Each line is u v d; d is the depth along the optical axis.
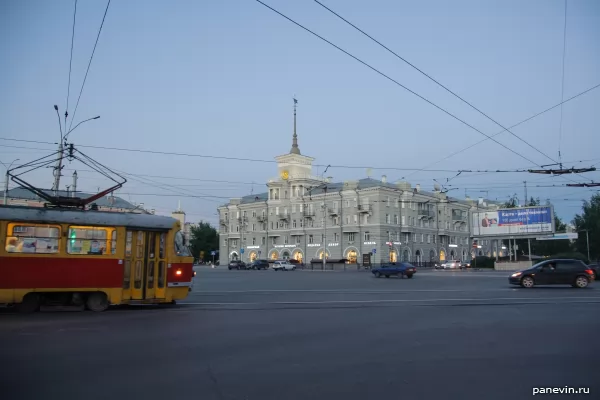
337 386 6.23
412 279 37.03
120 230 15.09
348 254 75.06
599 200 71.88
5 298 13.73
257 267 69.94
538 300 17.72
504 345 8.85
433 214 81.81
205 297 19.67
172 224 15.95
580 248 72.75
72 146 22.84
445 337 9.71
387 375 6.76
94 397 5.74
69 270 14.39
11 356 7.91
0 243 13.79
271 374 6.82
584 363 7.42
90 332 10.41
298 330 10.66
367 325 11.40
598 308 14.91
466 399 5.69
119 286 14.84
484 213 60.94
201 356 7.98
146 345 8.91
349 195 75.62
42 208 14.53
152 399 5.69
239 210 93.56
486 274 46.50
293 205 83.38
